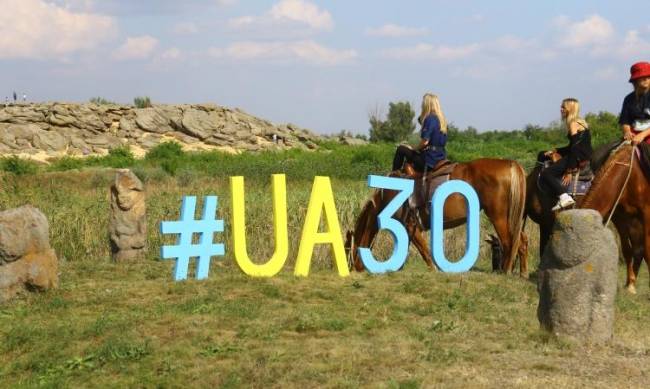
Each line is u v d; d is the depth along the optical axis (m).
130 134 54.25
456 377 6.46
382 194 11.62
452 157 38.47
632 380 6.41
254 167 33.16
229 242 13.56
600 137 47.12
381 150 40.09
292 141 58.81
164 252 10.23
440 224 11.12
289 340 7.63
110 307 8.95
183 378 6.60
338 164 34.53
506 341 7.55
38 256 9.48
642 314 8.91
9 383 6.73
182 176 29.56
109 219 12.52
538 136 56.16
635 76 10.15
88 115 53.84
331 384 6.31
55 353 7.31
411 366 6.76
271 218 14.12
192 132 55.47
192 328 7.96
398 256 11.16
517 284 10.27
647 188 10.12
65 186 24.28
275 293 9.49
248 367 6.74
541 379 6.41
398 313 8.64
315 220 10.88
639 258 10.70
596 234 7.36
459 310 8.85
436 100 11.59
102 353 7.16
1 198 15.25
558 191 10.84
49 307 8.88
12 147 48.41
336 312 8.65
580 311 7.37
